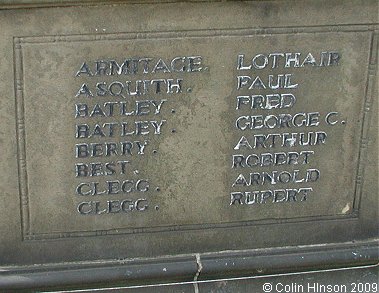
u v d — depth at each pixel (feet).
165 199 7.32
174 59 6.79
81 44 6.60
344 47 6.99
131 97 6.86
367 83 7.17
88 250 7.36
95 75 6.72
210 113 7.04
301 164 7.39
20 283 7.18
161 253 7.51
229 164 7.28
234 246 7.61
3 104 6.68
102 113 6.87
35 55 6.57
